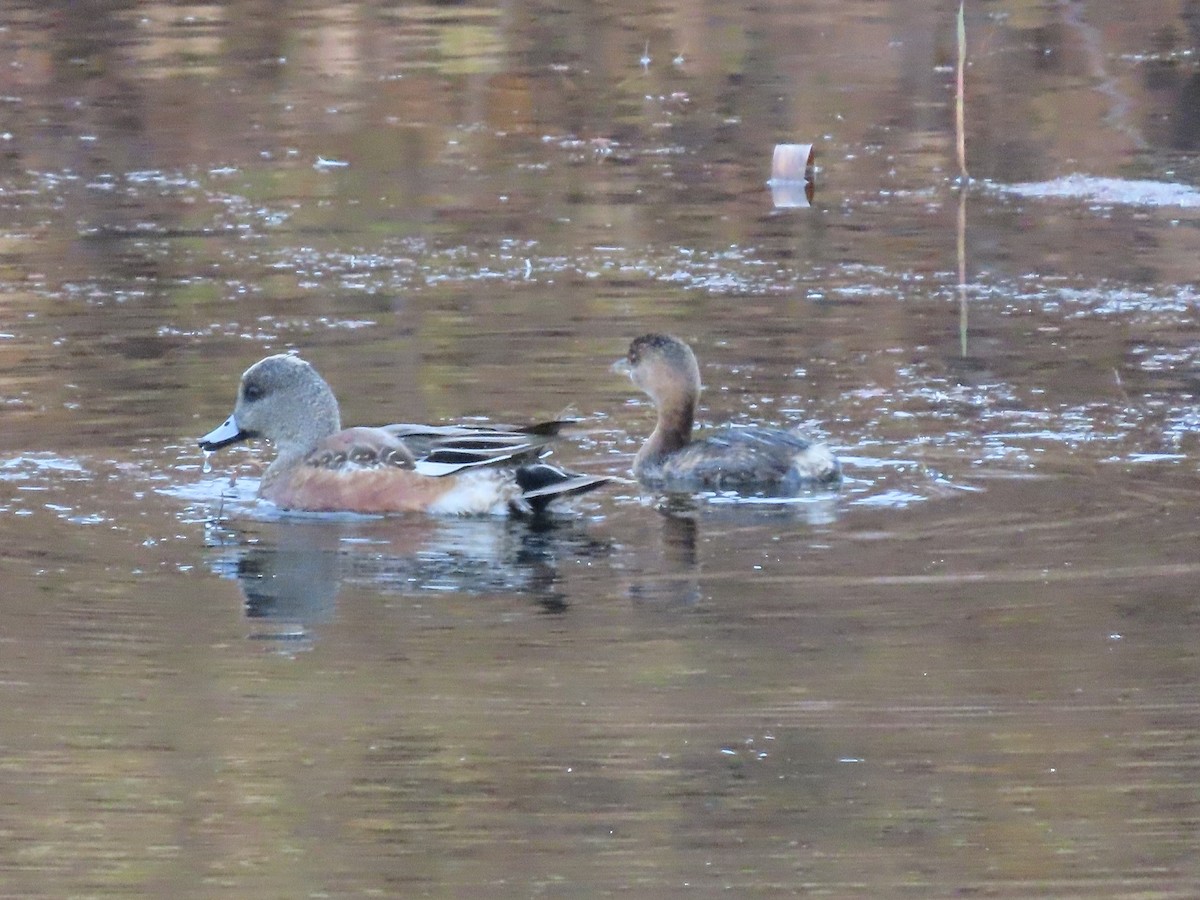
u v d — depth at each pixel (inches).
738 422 612.1
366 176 976.9
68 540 510.6
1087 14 1309.1
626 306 750.5
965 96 1125.1
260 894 338.0
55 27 1277.1
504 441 547.2
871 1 1357.0
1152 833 357.1
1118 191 938.7
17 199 928.3
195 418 616.7
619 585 476.1
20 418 613.3
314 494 543.5
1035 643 435.2
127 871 345.4
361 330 717.3
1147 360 677.3
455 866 346.0
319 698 411.2
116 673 424.5
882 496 543.8
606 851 353.7
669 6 1344.7
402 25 1300.4
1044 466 566.9
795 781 374.0
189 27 1289.4
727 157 1015.6
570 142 1045.2
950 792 370.9
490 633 445.4
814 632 444.1
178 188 952.3
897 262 816.3
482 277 794.8
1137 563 484.7
